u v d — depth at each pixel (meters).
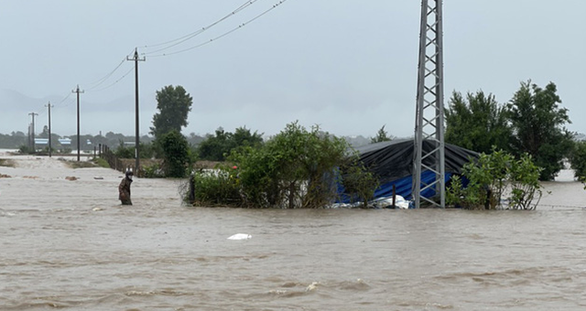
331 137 28.84
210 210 26.84
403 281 10.79
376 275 11.38
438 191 28.27
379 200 28.67
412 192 28.50
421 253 14.27
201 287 10.27
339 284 10.49
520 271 11.77
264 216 24.36
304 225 21.05
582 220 22.66
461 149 29.95
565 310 8.77
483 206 27.61
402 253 14.27
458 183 28.30
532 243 16.16
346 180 28.55
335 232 18.95
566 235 18.05
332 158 28.33
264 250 14.82
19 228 19.41
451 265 12.49
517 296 9.64
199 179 29.23
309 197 28.44
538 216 24.34
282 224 21.41
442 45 27.52
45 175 62.03
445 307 8.92
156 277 11.19
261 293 9.80
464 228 19.98
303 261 13.08
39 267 12.27
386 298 9.47
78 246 15.46
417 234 18.33
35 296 9.58
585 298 9.50
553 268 12.12
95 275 11.39
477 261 13.02
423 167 29.62
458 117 66.88
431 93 27.66
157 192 40.16
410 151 29.67
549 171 69.06
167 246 15.57
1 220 21.75
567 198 40.38
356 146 34.84
